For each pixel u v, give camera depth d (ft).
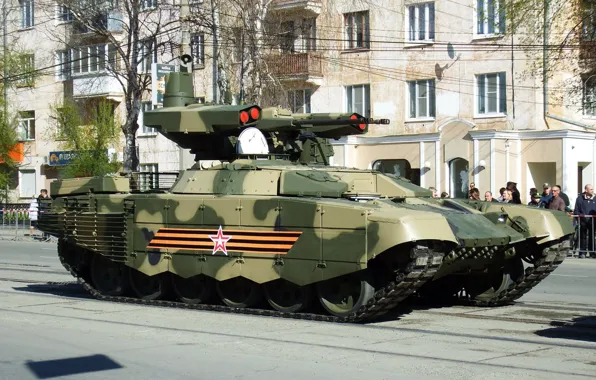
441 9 120.26
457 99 119.44
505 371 33.09
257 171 50.11
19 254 96.02
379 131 127.65
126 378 32.24
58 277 69.67
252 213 48.42
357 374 32.60
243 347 37.99
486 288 54.03
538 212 51.67
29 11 160.76
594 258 84.58
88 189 56.44
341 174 52.16
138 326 43.91
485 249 48.67
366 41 122.01
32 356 36.27
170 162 148.66
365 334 41.83
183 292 52.70
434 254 44.91
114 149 143.23
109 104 139.95
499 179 114.32
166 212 51.75
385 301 45.14
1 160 155.84
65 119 141.59
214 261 49.70
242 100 106.52
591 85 102.37
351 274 45.78
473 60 117.60
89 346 38.32
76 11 120.26
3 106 152.97
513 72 113.80
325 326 44.42
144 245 52.60
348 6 127.95
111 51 144.97
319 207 45.83
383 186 52.24
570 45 96.73
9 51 151.74
